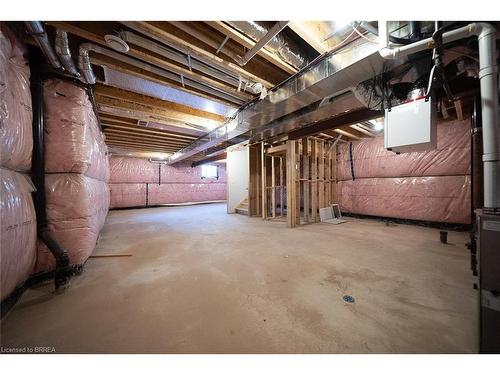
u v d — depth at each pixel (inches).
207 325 52.2
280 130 161.0
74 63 76.7
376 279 76.0
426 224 169.6
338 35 74.9
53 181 76.4
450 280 74.7
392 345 45.2
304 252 107.3
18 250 57.6
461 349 43.8
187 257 102.0
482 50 48.4
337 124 138.3
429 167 165.8
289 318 54.6
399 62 73.2
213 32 77.7
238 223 196.7
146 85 106.3
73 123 80.6
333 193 228.8
